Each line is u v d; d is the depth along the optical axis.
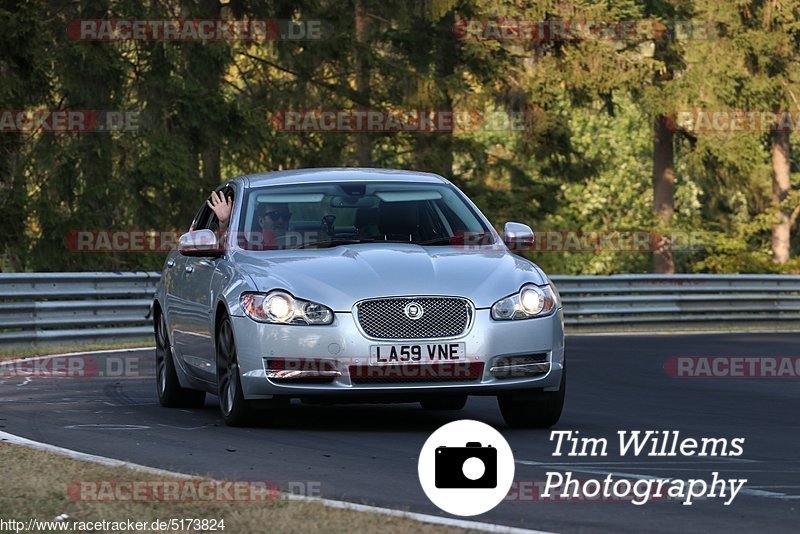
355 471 23.19
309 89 115.38
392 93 118.44
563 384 29.64
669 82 131.00
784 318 94.06
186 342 33.28
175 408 35.06
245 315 28.91
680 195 175.75
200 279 32.41
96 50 99.81
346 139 117.31
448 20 121.94
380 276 28.70
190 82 103.06
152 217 103.88
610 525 18.52
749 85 132.00
